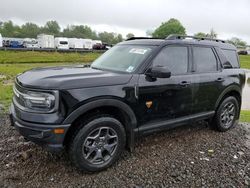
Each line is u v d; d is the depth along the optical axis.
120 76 3.62
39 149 4.06
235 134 5.24
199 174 3.60
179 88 4.20
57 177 3.38
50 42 47.81
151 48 4.11
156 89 3.89
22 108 3.29
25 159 3.76
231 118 5.42
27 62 31.97
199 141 4.73
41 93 3.15
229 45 5.46
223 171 3.71
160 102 4.00
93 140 3.45
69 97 3.16
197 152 4.27
